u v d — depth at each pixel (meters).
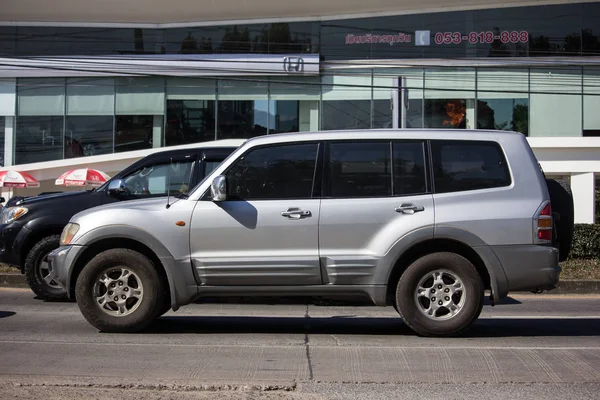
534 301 10.98
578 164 25.95
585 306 10.32
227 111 28.20
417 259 6.93
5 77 28.91
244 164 7.13
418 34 27.11
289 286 6.95
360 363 5.99
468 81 26.97
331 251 6.89
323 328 7.89
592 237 14.91
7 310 9.23
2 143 29.14
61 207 10.06
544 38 26.56
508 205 6.93
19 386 5.16
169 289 7.26
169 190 9.84
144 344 6.73
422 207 6.90
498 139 7.14
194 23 28.31
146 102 28.59
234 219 6.95
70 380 5.33
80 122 28.88
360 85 25.59
